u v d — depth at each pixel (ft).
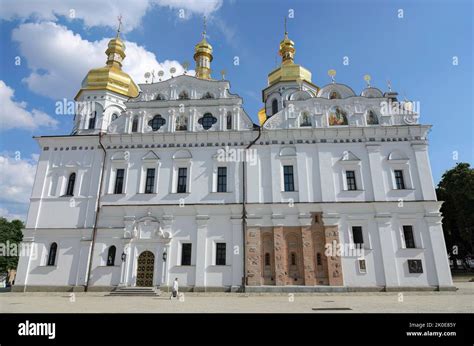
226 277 98.12
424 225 99.91
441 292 91.35
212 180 108.06
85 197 108.47
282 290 94.99
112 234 104.53
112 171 111.24
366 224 100.83
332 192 104.68
